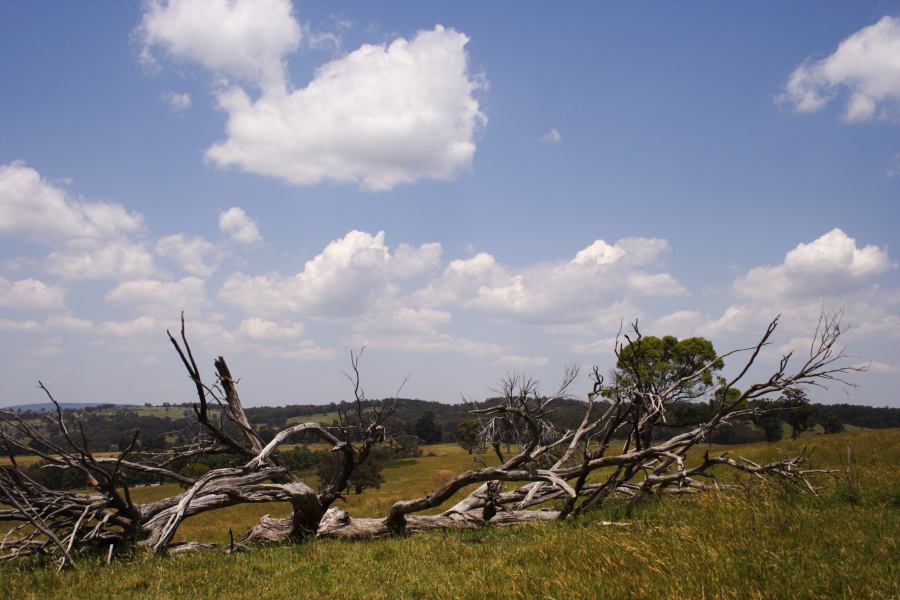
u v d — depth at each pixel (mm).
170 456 13539
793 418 56969
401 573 8727
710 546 7430
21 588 8859
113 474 11641
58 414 11219
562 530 10578
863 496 10633
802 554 6793
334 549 11352
